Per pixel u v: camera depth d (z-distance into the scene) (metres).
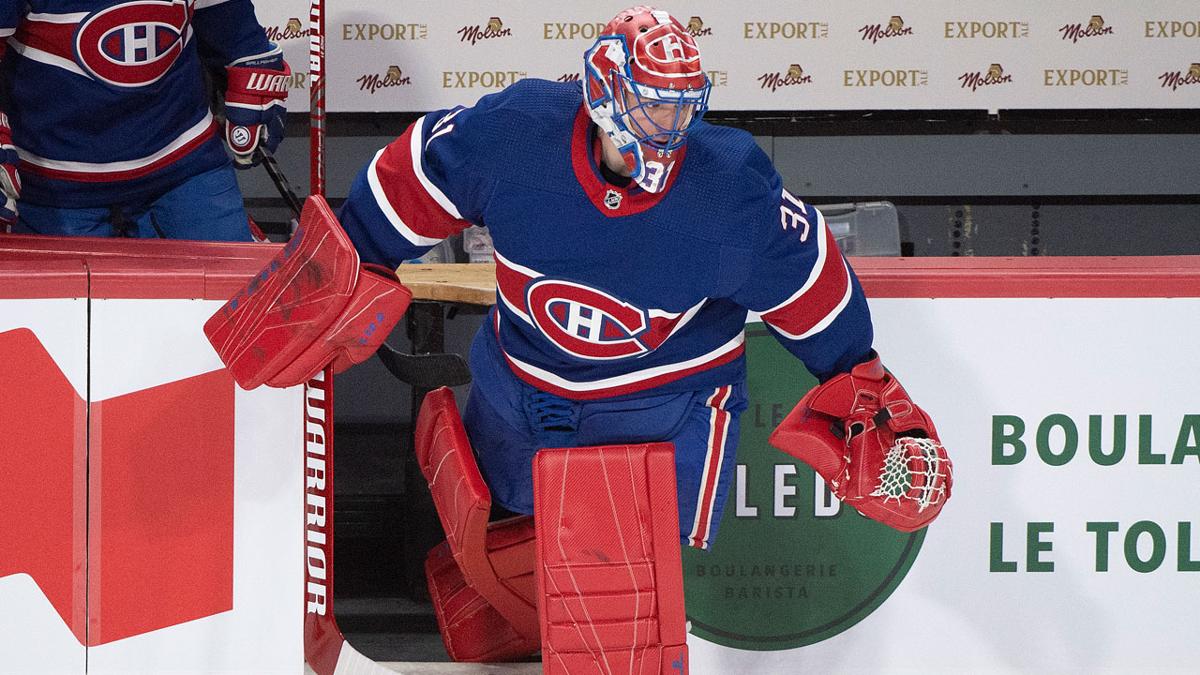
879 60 3.94
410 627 2.68
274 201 3.97
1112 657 1.94
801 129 4.00
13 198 2.25
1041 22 3.90
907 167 4.02
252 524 1.83
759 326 1.90
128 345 1.77
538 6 3.88
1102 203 4.04
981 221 4.06
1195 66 3.92
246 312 1.62
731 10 3.90
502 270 1.58
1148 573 1.92
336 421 3.82
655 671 1.57
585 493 1.55
